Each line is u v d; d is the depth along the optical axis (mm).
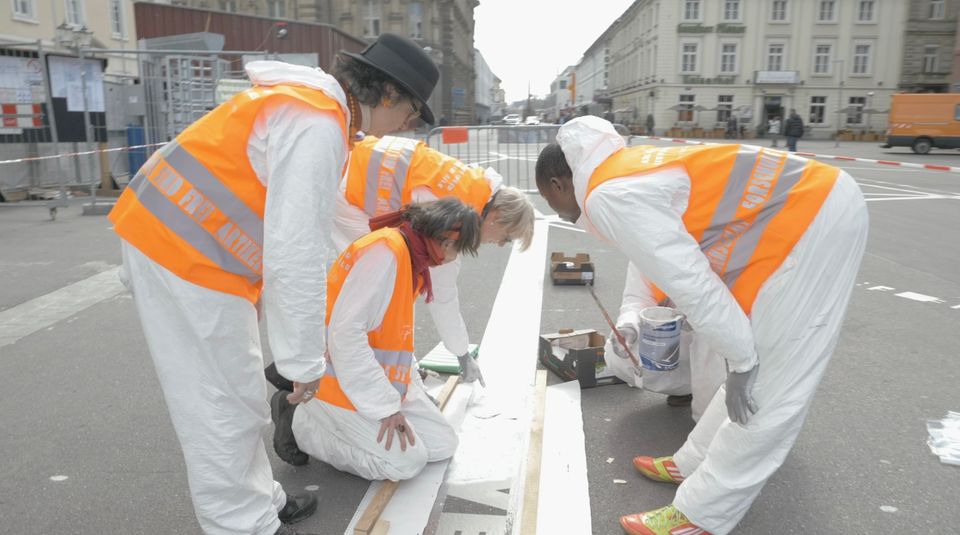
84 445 3113
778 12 42375
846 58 42469
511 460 2846
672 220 2035
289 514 2457
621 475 2836
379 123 2182
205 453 1965
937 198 11711
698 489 2266
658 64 43938
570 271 5914
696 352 3033
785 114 43562
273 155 1772
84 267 6418
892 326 4797
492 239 3092
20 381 3828
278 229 1757
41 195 10641
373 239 2398
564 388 3631
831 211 2055
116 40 22281
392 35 2150
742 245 2111
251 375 2018
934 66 42031
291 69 1875
